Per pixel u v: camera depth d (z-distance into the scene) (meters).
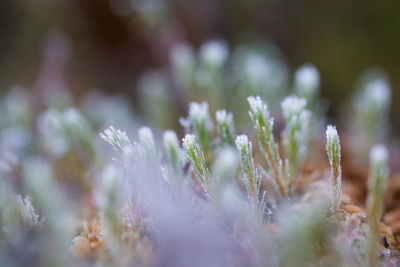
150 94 0.33
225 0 0.44
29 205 0.22
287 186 0.23
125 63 0.43
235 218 0.22
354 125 0.31
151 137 0.22
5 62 0.44
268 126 0.23
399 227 0.24
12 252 0.21
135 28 0.41
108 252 0.22
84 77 0.43
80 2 0.42
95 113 0.34
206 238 0.21
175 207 0.22
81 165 0.28
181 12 0.42
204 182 0.22
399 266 0.22
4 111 0.36
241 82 0.30
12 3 0.44
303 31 0.46
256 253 0.21
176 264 0.21
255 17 0.45
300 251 0.20
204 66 0.29
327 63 0.44
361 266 0.21
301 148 0.24
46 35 0.43
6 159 0.26
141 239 0.22
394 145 0.30
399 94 0.42
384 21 0.45
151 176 0.22
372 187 0.22
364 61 0.44
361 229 0.22
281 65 0.41
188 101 0.30
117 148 0.22
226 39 0.44
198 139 0.24
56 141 0.29
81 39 0.43
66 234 0.21
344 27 0.45
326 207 0.22
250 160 0.22
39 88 0.36
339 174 0.22
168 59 0.39
